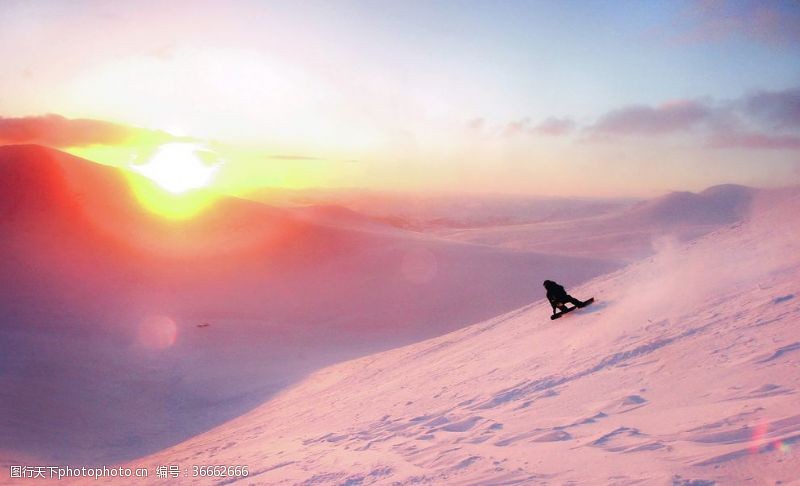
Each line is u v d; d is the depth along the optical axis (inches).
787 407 175.0
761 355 240.2
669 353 291.0
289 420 504.7
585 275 2094.0
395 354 823.7
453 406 312.5
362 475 207.0
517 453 191.9
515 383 328.8
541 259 2413.9
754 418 172.4
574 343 401.1
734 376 223.8
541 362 376.2
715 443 160.7
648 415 203.9
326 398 588.1
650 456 161.6
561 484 154.7
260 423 561.0
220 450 432.8
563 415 233.0
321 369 943.0
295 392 763.4
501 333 596.7
